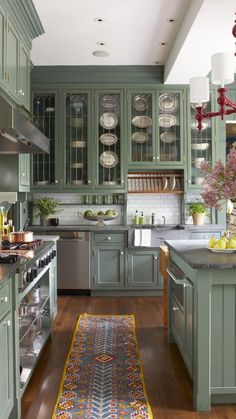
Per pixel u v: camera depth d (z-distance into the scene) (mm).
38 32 4191
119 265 5469
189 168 5730
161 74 5652
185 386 2840
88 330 4031
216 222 5812
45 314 3629
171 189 5918
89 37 4523
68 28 4262
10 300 2260
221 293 2541
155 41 4656
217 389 2541
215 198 2896
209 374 2514
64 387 2811
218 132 5750
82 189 5711
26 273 2609
